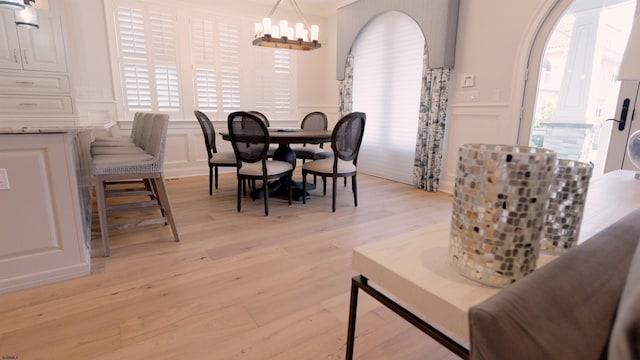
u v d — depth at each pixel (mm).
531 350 360
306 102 5602
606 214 995
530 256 558
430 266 663
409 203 3471
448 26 3553
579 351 357
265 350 1338
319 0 4926
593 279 414
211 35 4543
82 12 3730
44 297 1662
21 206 1670
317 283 1858
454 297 557
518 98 3174
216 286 1807
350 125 3021
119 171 2143
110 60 3963
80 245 1859
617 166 2709
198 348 1341
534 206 532
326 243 2410
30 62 3396
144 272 1940
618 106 2666
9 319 1489
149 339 1386
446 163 3941
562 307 381
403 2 4016
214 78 4668
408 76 4270
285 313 1583
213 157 3641
